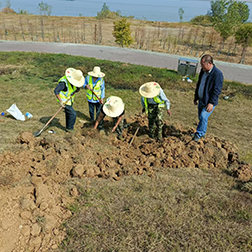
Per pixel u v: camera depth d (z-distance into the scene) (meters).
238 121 8.27
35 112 7.63
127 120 7.09
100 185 4.36
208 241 3.41
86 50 18.34
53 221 3.50
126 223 3.60
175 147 5.55
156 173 4.84
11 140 5.45
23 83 10.52
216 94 5.21
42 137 5.65
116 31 20.89
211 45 25.31
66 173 4.60
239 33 21.25
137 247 3.27
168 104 5.75
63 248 3.24
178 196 4.23
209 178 4.85
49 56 14.89
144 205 3.96
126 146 5.88
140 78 12.22
